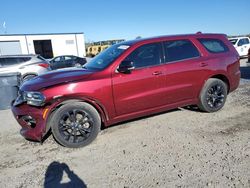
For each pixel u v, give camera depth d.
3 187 3.05
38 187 3.01
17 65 9.99
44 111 3.80
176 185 2.84
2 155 3.96
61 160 3.64
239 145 3.70
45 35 31.70
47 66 10.55
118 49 4.61
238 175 2.94
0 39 29.36
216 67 5.10
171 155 3.54
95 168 3.34
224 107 5.65
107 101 4.12
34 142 4.39
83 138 4.06
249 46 17.75
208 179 2.90
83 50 34.38
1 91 7.18
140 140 4.12
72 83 3.89
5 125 5.60
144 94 4.41
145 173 3.13
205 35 5.24
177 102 4.86
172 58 4.70
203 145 3.78
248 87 7.75
